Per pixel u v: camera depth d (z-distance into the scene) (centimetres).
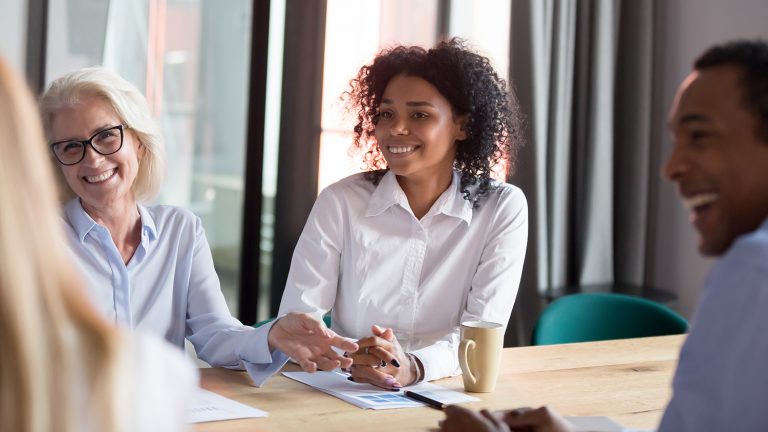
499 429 138
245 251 361
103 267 200
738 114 117
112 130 195
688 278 388
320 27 356
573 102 382
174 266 209
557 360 204
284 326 178
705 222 123
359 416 159
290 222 363
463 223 226
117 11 326
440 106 218
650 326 267
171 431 81
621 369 198
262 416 155
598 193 379
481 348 176
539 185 362
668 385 186
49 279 73
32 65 309
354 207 226
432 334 225
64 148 193
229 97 352
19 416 70
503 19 377
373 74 229
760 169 117
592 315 268
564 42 367
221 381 178
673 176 123
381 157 242
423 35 373
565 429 142
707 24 378
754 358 110
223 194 357
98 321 78
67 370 74
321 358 176
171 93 341
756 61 118
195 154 349
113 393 76
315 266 224
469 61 222
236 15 349
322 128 362
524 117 355
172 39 339
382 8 366
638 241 390
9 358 70
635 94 386
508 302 223
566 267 386
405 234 225
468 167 229
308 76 358
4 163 73
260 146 355
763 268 110
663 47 396
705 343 115
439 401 167
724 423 113
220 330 196
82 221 199
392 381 177
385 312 224
